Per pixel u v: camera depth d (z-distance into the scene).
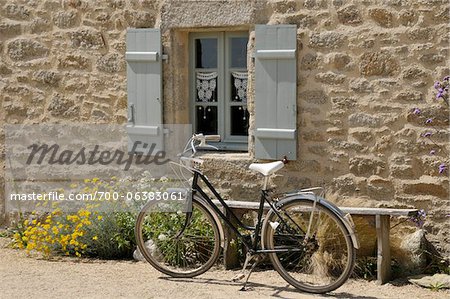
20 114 8.21
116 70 7.80
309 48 7.03
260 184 7.31
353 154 6.94
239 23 7.26
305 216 6.35
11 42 8.16
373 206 6.87
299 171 7.16
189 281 6.31
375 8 6.77
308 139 7.10
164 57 7.57
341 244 6.40
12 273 6.56
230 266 6.66
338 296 5.90
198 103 7.82
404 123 6.74
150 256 6.52
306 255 6.25
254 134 7.29
